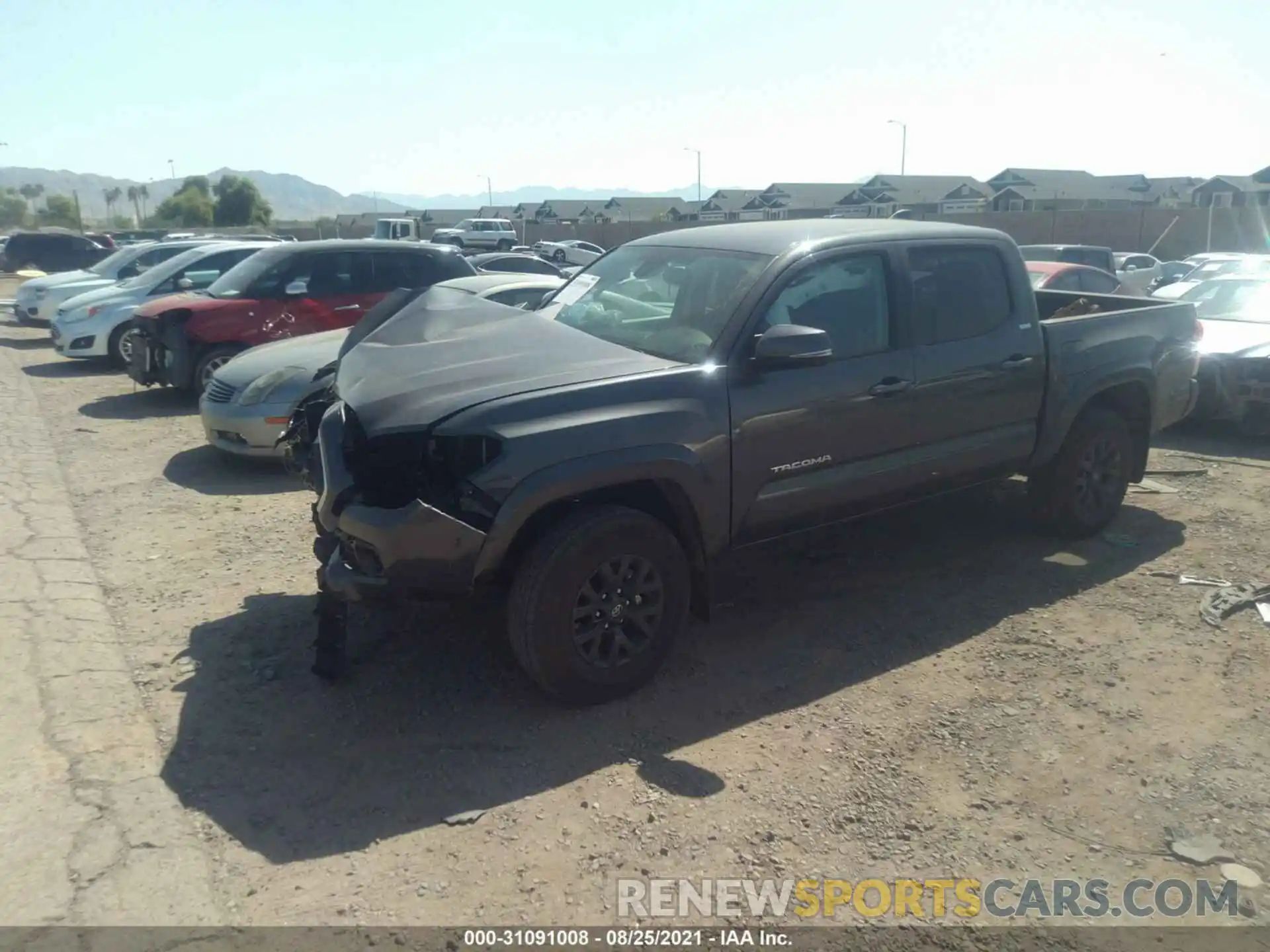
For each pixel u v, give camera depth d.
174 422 10.15
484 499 3.82
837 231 5.01
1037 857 3.26
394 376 4.24
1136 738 3.95
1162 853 3.28
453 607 5.17
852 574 5.67
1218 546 6.07
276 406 7.79
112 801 3.48
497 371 4.20
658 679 4.46
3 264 34.31
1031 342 5.51
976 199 58.00
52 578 5.49
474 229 48.78
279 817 3.44
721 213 62.72
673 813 3.47
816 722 4.08
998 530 6.36
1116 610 5.15
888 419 4.91
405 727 4.04
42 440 9.16
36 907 2.95
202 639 4.82
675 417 4.18
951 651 4.71
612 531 4.04
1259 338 8.86
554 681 4.04
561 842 3.32
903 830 3.39
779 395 4.50
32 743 3.82
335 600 4.38
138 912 2.96
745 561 5.87
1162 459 8.27
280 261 10.69
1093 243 41.41
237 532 6.48
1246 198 54.28
